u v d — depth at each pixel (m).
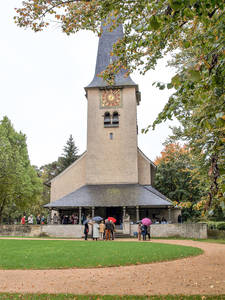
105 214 37.22
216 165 5.44
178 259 14.80
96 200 34.12
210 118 5.68
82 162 41.31
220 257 15.31
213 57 5.47
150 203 32.84
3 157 39.38
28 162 49.75
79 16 8.62
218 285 9.02
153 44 7.76
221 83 5.43
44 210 68.38
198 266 12.61
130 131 40.44
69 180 40.84
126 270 11.83
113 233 28.77
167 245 20.59
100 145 40.31
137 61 9.84
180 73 4.98
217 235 29.67
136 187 37.47
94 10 8.37
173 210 38.44
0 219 43.59
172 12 5.17
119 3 7.64
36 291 8.64
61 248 18.44
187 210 42.97
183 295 7.77
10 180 39.25
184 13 4.82
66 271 11.73
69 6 8.58
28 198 46.56
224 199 4.57
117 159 39.75
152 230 31.30
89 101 41.66
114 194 35.41
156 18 4.73
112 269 12.09
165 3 5.25
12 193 42.22
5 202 44.38
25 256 15.30
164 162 44.72
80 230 31.44
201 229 29.44
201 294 7.95
